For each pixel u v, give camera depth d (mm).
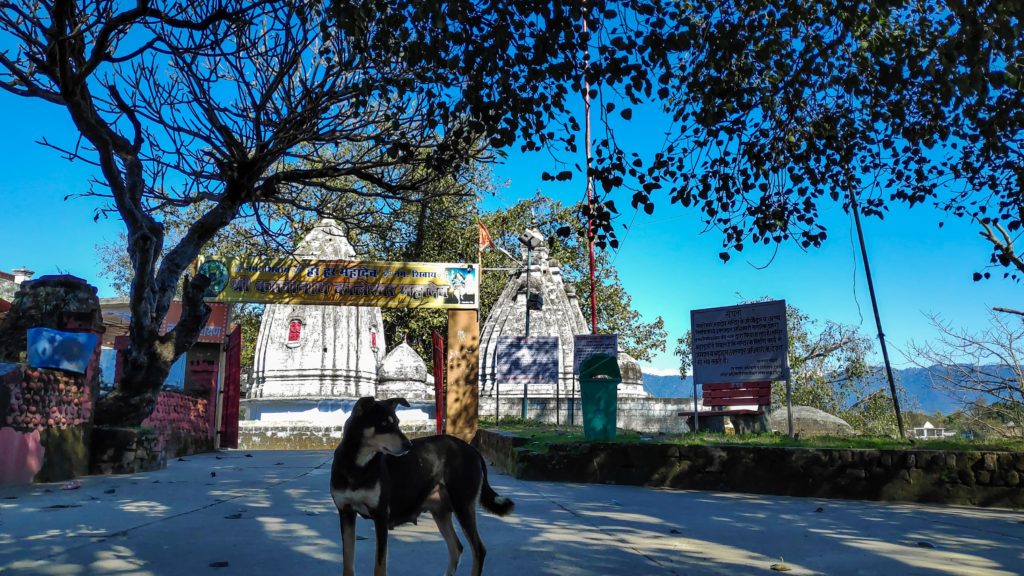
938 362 21141
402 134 10367
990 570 5934
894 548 6812
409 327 39375
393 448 4570
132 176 11508
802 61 8852
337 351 28031
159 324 12883
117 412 13055
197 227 12758
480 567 5168
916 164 10414
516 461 13133
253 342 41062
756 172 9758
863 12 8203
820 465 11180
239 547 6258
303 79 11023
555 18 7602
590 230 8852
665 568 5781
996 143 9086
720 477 11766
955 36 6543
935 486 10602
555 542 6727
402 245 36094
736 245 9883
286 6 10203
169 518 7715
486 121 8398
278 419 27188
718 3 8562
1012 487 10211
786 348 14750
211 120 11000
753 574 5648
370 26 9180
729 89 8766
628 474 12289
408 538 6875
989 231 14383
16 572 5266
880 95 9438
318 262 21484
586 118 27312
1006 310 17594
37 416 10797
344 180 25516
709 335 15742
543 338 25812
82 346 11773
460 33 8000
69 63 9078
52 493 9617
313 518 7867
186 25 8477
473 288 21938
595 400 13547
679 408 30078
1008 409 21766
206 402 21125
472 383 21625
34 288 12562
